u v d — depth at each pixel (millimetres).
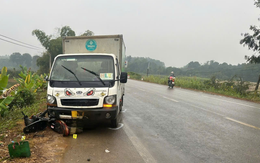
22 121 5402
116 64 5043
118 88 4914
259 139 4695
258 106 9789
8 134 4371
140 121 5973
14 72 44562
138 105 8586
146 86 19312
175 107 8320
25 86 8414
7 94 7219
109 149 3861
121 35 6566
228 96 13938
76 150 3754
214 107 8664
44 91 12328
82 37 6574
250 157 3713
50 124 4723
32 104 7770
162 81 25016
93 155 3576
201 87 18266
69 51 6648
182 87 20062
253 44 13727
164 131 5094
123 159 3469
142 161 3420
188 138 4633
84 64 4852
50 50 42969
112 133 4797
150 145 4145
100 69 4785
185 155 3725
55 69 4781
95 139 4359
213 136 4816
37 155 3449
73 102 4266
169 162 3426
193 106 8688
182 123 5879
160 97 11273
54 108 4293
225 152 3904
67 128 4414
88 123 5438
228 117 6801
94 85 4395
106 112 4270
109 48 6625
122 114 6828
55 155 3506
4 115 5938
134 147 4004
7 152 3477
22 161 3184
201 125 5723
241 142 4465
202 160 3541
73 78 4602
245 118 6766
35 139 4160
